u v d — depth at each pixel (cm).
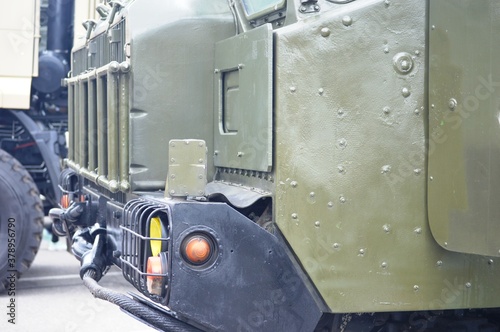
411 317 406
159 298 355
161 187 439
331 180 361
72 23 906
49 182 897
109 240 481
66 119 920
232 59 409
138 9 436
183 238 346
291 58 358
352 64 362
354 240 362
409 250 365
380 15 363
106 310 673
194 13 441
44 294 731
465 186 348
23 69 805
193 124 441
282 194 358
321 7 371
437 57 358
